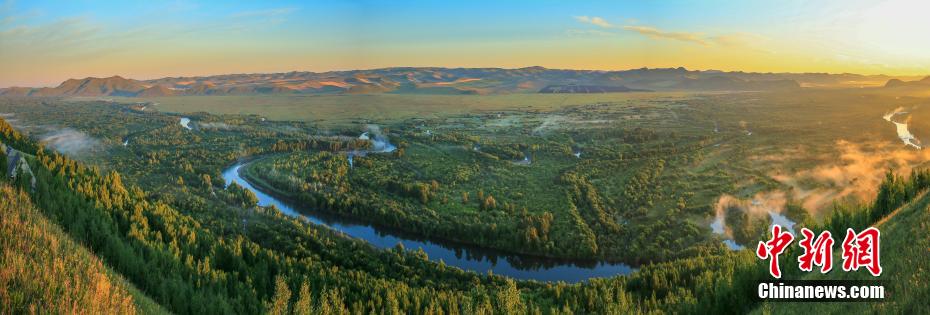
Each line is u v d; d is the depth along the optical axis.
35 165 156.00
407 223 181.12
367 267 137.25
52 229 105.31
